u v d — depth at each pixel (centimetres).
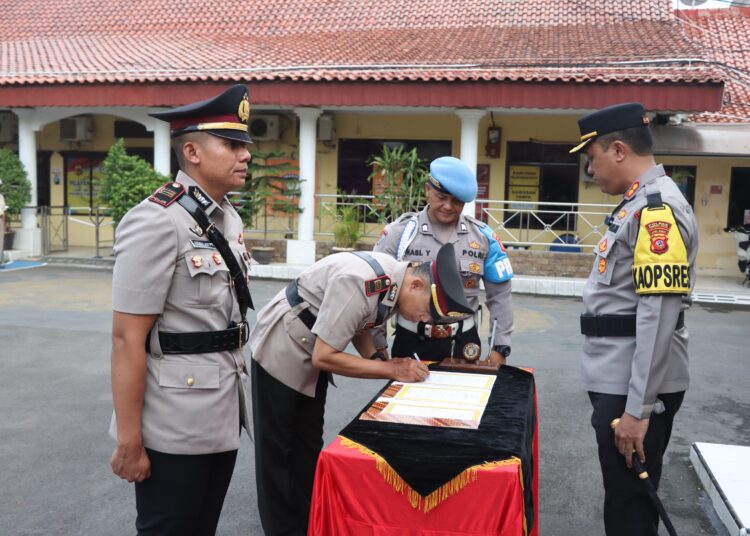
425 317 259
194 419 221
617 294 259
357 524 222
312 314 290
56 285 1023
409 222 344
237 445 234
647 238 242
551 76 995
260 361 302
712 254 1224
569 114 1183
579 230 1246
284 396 300
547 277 1098
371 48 1282
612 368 259
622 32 1291
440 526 215
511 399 262
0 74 1231
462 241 336
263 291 998
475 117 1088
